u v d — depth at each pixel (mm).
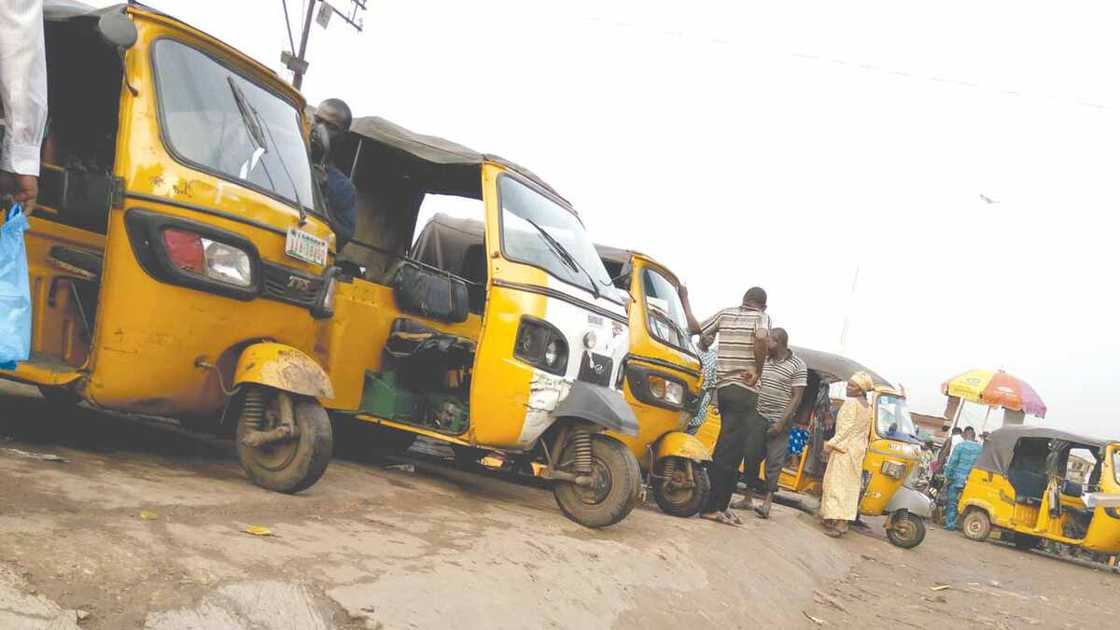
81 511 3301
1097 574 14305
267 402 4602
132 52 4285
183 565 2934
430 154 6430
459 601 3436
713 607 5082
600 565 4715
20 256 3309
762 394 9203
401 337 6289
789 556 7727
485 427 5598
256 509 4016
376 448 7676
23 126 3254
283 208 4719
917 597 8180
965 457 17609
